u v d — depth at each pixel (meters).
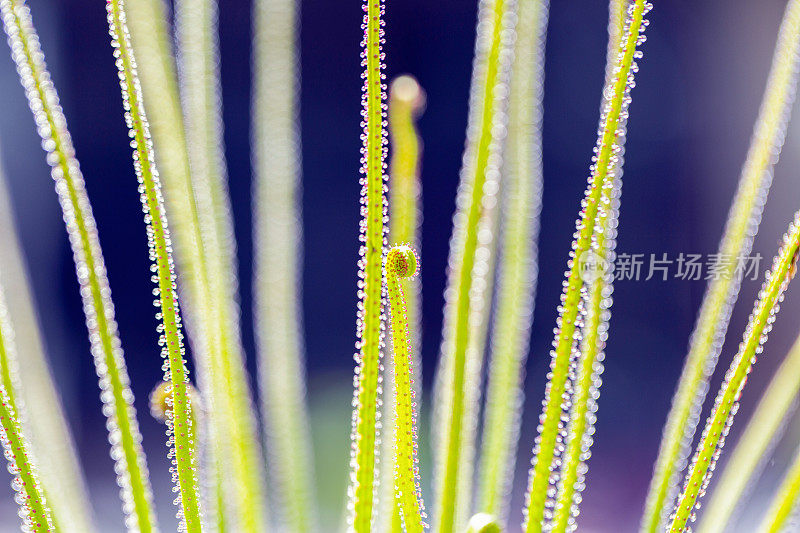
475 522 0.45
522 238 0.46
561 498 0.45
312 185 1.75
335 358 1.62
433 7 1.66
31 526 0.46
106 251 1.73
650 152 1.79
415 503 0.46
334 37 1.75
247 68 1.57
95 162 1.74
